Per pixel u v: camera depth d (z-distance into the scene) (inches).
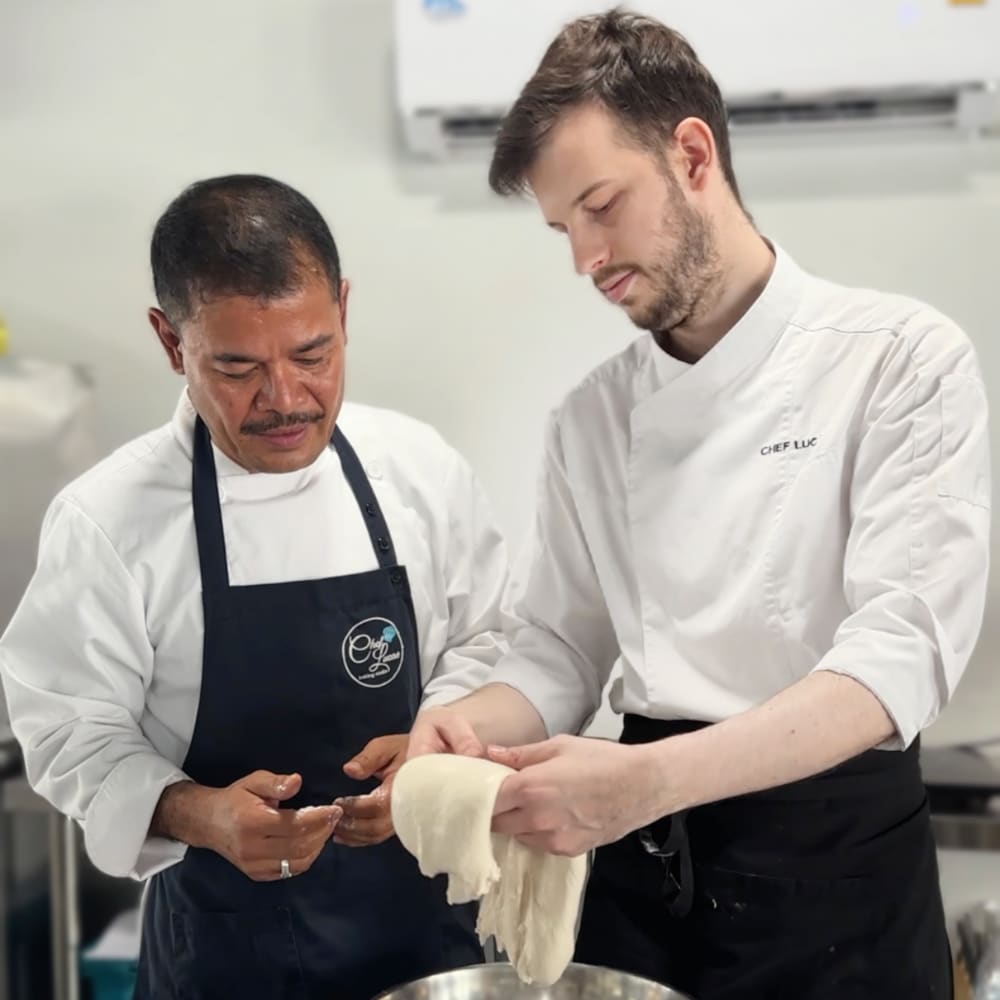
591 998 49.4
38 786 55.6
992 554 85.4
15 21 94.9
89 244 95.5
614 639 60.4
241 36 92.9
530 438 92.4
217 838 50.7
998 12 78.6
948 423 45.8
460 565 63.1
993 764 80.1
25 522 89.1
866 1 79.4
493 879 40.7
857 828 49.6
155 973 59.1
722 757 40.4
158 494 57.0
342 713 58.0
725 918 51.1
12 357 89.7
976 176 86.1
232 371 49.1
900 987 49.5
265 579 57.4
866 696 42.1
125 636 56.0
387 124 91.8
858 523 47.0
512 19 82.0
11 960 85.0
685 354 53.9
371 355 93.6
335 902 56.8
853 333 49.6
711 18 80.7
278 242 48.3
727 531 50.8
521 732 54.2
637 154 46.2
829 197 87.7
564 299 91.0
